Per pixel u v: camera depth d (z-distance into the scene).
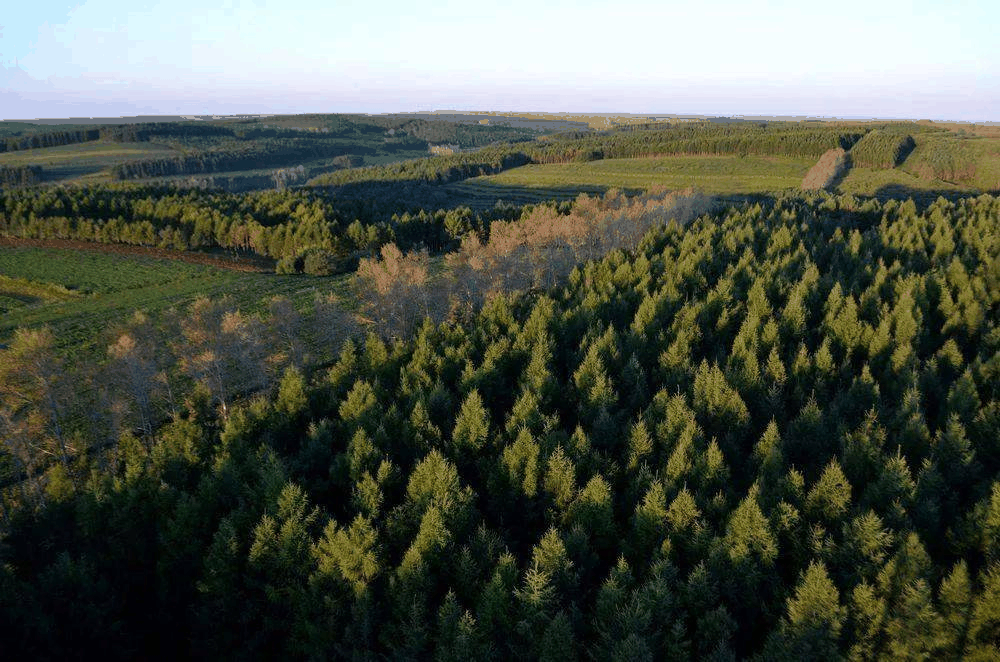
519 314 76.94
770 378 54.44
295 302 101.44
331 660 34.19
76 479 51.38
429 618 33.84
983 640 29.36
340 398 59.03
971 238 88.94
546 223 103.88
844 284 75.12
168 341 68.19
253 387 67.38
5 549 41.19
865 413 47.97
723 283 73.25
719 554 33.09
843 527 33.81
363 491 41.19
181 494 40.12
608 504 38.22
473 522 39.78
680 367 55.59
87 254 130.75
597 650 29.77
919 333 60.88
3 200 145.75
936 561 35.00
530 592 31.45
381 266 84.06
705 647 30.36
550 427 47.41
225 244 139.12
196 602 38.97
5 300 103.88
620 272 83.88
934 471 37.97
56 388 55.50
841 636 29.75
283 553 36.56
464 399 55.34
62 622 35.19
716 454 40.38
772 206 142.50
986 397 50.75
